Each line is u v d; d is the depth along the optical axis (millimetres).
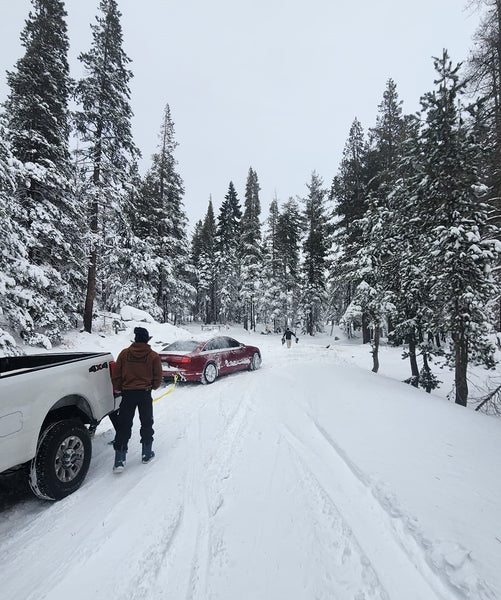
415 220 9773
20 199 13141
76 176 16094
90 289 16547
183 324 41625
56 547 2561
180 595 2023
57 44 15141
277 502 3059
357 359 18688
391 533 2570
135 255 23109
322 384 8047
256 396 7152
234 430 5082
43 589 2123
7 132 12758
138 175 18859
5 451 2775
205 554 2391
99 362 4305
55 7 15133
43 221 13359
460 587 1994
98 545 2551
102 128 16875
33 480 3096
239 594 2008
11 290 10734
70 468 3463
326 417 5508
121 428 3916
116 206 16797
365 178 24156
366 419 5344
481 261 8461
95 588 2113
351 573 2168
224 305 40188
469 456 3996
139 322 20750
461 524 2613
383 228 12344
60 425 3400
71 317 15734
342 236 25531
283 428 5047
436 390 13328
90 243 15562
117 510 3039
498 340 9180
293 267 35031
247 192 35344
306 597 1977
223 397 7227
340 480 3461
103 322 19562
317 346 22625
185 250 30594
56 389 3420
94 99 16297
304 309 33969
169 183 26891
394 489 3146
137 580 2166
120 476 3760
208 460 4066
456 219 8734
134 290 24672
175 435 5031
